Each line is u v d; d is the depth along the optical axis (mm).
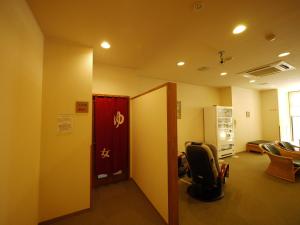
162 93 2020
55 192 1999
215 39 2188
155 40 2205
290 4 1521
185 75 4027
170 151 1832
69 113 2109
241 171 3717
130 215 2084
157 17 1708
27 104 1480
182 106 4867
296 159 3648
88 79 2266
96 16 1683
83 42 2223
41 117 1942
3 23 1042
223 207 2242
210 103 5496
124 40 2193
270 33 2037
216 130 4844
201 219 1987
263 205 2293
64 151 2066
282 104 6047
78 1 1462
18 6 1277
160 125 2070
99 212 2154
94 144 2967
